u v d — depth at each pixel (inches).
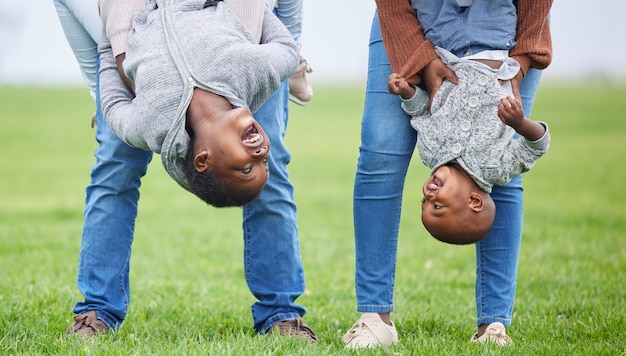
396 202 228.8
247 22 203.8
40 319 249.1
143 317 263.9
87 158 989.2
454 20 212.5
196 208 622.2
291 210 234.2
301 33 245.9
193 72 188.9
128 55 198.4
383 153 224.2
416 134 226.7
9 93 2065.7
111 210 227.1
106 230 227.1
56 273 349.1
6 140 1163.3
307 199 676.7
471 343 222.1
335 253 436.5
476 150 204.7
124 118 194.2
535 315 273.6
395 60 215.0
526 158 203.3
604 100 1953.7
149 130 189.8
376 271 230.2
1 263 375.9
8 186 757.3
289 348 210.4
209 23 196.1
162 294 316.2
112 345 207.6
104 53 208.7
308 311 283.7
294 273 235.9
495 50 211.0
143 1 208.5
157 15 199.5
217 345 207.8
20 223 534.3
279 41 202.5
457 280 355.3
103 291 227.0
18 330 233.8
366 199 228.5
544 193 683.4
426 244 459.8
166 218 569.6
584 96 2091.5
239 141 180.9
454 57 209.2
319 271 384.2
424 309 286.0
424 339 224.1
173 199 669.3
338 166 931.3
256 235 232.4
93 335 221.8
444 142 207.3
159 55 191.6
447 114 207.8
